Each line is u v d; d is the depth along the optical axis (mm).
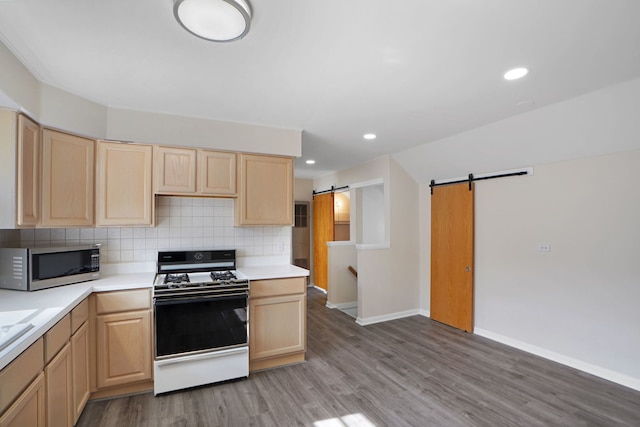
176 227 3170
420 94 2416
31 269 2252
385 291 4586
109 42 1711
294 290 3104
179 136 2848
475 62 1940
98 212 2611
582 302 2988
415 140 3756
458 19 1520
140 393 2578
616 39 1688
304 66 1987
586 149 2854
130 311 2520
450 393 2607
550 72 2066
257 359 2947
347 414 2326
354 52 1822
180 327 2588
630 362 2682
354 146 4078
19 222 1985
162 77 2133
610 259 2797
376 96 2455
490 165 3686
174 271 3033
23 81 1956
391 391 2641
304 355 3230
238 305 2787
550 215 3230
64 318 1906
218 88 2307
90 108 2500
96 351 2422
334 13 1466
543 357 3281
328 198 6426
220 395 2570
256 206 3178
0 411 1229
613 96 2332
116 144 2682
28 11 1442
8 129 1969
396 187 4664
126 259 2979
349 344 3672
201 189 2943
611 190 2789
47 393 1658
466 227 4051
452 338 3848
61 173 2355
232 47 1761
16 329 1475
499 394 2586
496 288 3756
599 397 2527
